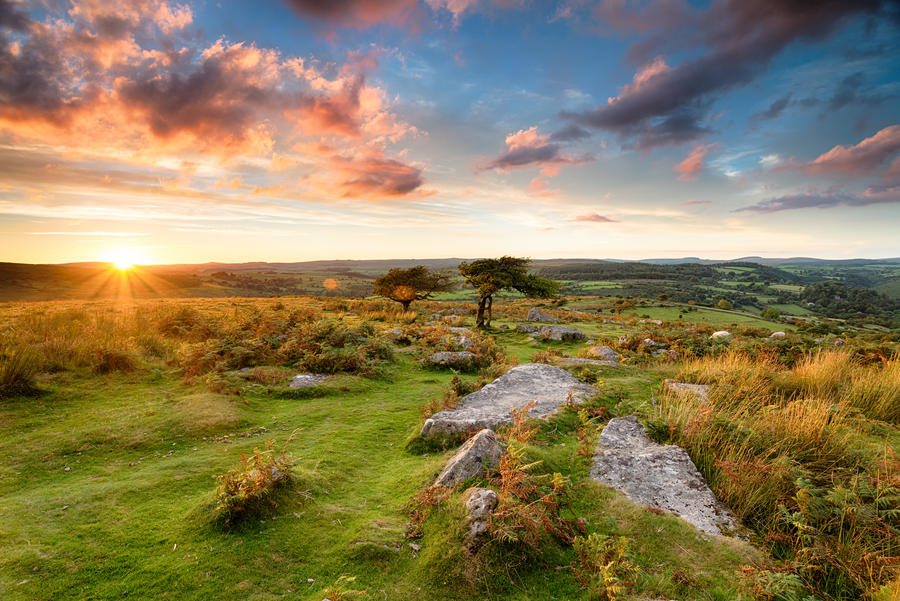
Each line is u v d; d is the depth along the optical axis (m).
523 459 5.82
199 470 6.28
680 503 5.21
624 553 4.11
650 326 29.30
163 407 8.77
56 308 24.94
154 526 4.85
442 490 5.18
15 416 7.99
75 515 5.02
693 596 3.76
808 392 9.30
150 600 3.75
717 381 10.21
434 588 3.97
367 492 5.80
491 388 10.12
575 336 21.20
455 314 37.09
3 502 5.28
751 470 5.50
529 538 4.30
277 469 5.60
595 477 5.80
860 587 3.76
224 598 3.81
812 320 60.44
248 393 10.20
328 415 9.09
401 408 9.69
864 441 6.77
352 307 35.62
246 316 19.97
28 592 3.75
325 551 4.48
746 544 4.50
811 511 4.62
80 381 10.11
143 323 16.17
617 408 8.65
